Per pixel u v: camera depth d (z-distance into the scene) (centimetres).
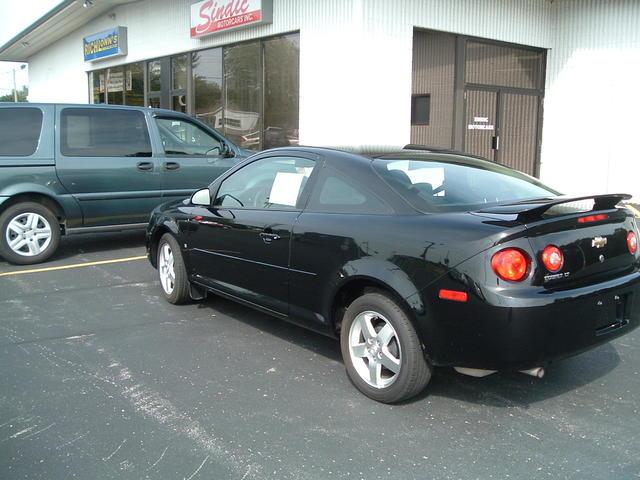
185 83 1513
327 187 402
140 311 542
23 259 725
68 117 740
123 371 407
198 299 554
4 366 414
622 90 1188
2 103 707
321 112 1084
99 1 1670
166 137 810
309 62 1100
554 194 415
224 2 1270
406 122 1070
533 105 1295
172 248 544
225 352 443
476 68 1175
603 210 349
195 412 348
